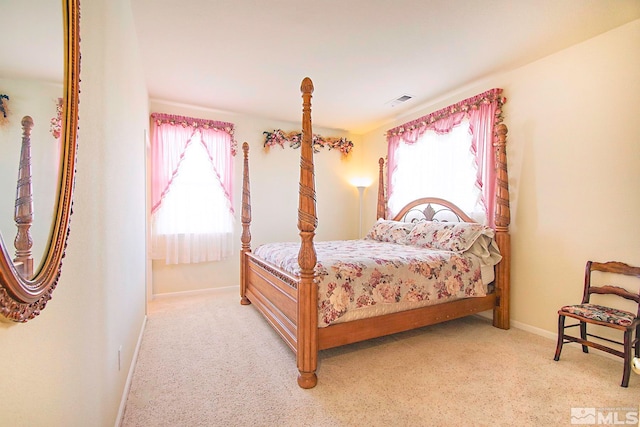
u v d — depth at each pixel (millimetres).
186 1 2105
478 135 3377
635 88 2328
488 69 3107
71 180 853
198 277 4289
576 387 2035
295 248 3170
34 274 678
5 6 586
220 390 1995
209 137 4254
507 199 3020
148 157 3889
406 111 4402
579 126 2635
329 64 3014
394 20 2324
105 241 1402
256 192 4699
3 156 571
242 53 2801
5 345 597
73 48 859
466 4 2143
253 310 3598
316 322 2102
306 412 1783
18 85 628
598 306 2346
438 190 3904
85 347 1100
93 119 1201
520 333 2955
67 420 927
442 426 1673
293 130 4965
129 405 1827
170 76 3260
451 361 2393
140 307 2791
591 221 2561
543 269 2881
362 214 5488
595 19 2301
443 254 2891
